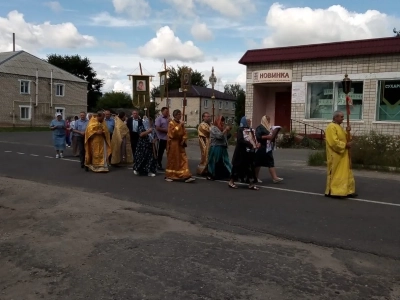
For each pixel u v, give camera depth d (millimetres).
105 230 6406
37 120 54281
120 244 5777
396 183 11312
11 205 8000
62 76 57312
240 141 10117
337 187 9297
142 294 4402
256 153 11039
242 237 6301
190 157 17781
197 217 7543
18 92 52125
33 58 55000
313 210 8156
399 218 7602
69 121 24250
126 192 9742
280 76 23547
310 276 4871
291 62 23328
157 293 4422
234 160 10250
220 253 5516
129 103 72938
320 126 22578
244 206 8430
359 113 21625
